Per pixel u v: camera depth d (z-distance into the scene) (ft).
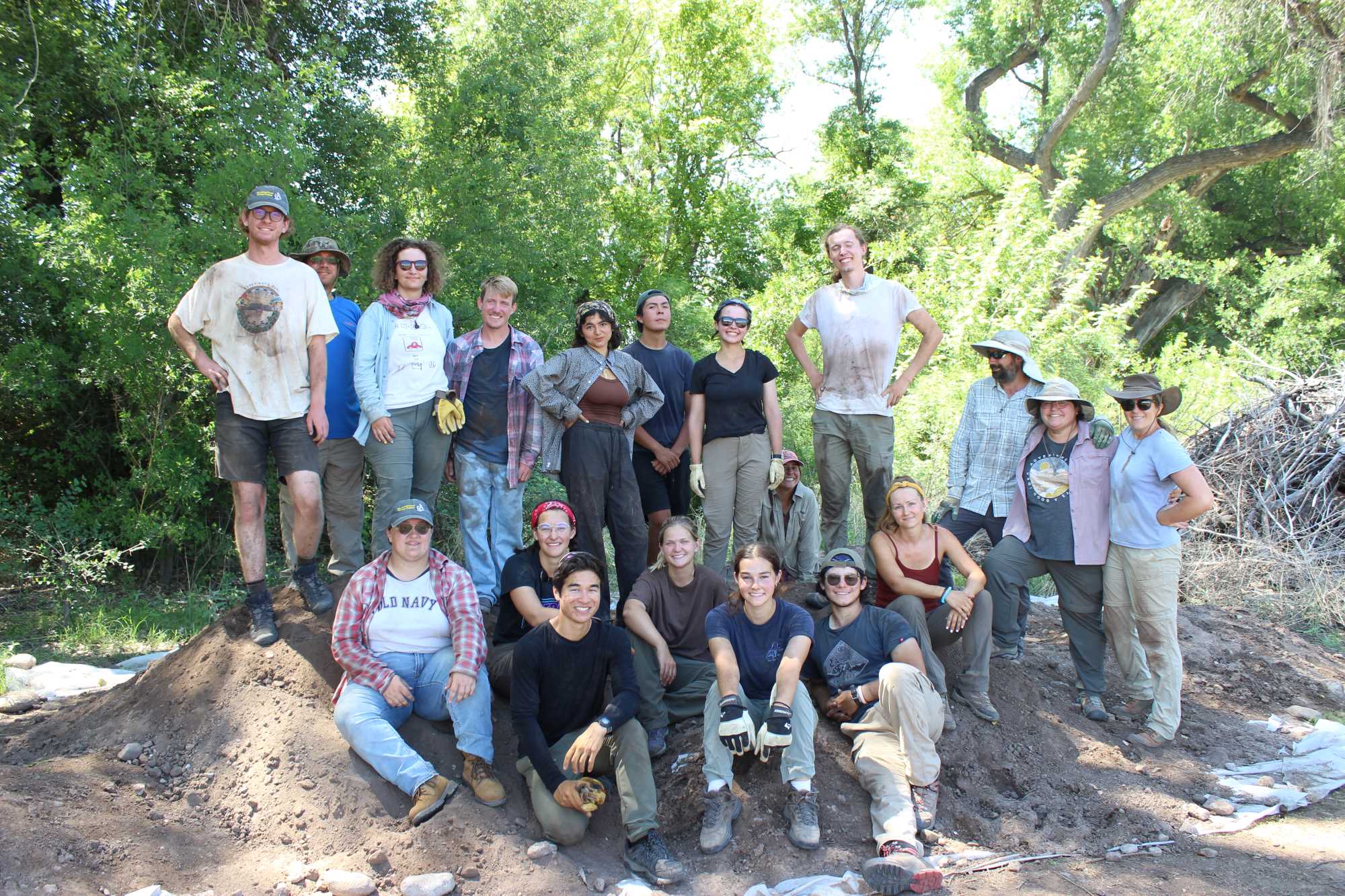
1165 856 14.57
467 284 41.14
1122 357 50.47
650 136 71.77
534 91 45.57
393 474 17.70
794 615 15.98
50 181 35.35
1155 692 18.43
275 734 15.15
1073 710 19.15
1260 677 23.07
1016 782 16.56
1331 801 16.63
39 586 31.86
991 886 13.53
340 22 42.50
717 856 14.14
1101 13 72.23
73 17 34.58
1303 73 62.54
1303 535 31.78
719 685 15.02
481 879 13.17
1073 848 14.84
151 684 17.16
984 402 19.63
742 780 15.39
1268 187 78.69
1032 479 18.78
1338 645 26.78
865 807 15.23
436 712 15.43
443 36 46.57
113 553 30.76
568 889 13.00
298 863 13.29
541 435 18.30
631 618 16.29
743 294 73.05
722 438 19.24
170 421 32.50
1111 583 18.38
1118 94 73.20
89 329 30.71
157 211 31.04
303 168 33.60
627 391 18.12
